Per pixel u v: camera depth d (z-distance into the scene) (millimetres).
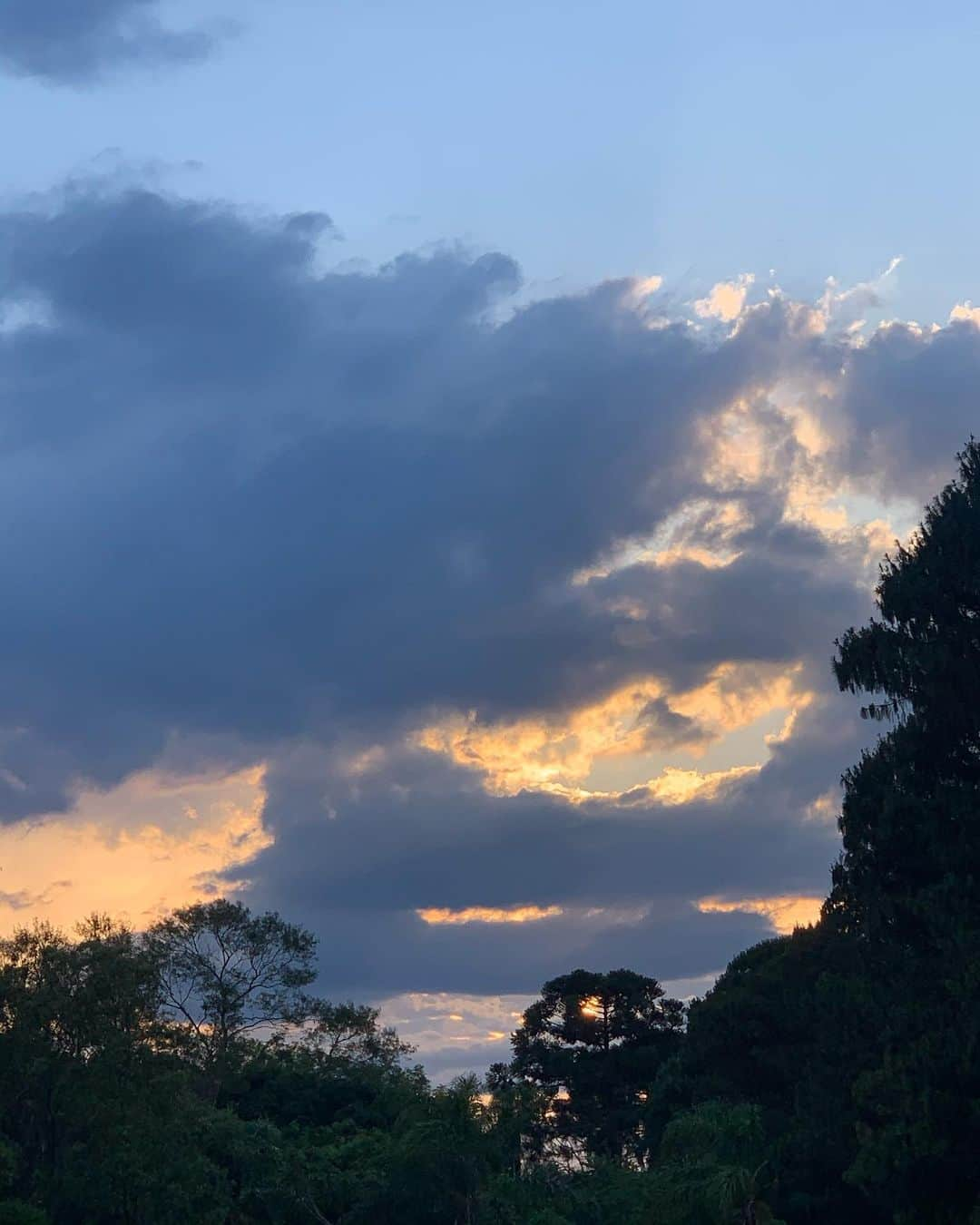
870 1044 38688
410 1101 62875
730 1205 38031
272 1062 69875
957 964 36562
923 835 40031
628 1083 88562
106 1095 44906
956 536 42406
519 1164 48156
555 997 92250
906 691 42281
